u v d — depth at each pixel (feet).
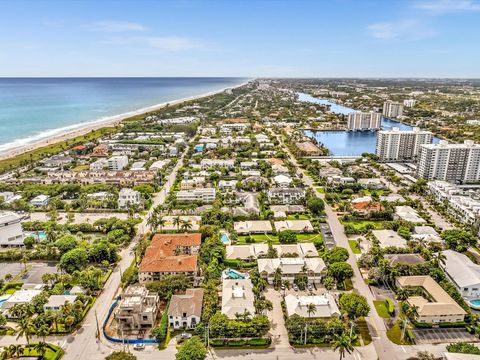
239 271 614.34
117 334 473.26
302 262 598.34
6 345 453.58
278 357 437.17
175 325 484.33
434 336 470.39
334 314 487.61
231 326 459.73
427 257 628.69
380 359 432.66
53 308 503.20
